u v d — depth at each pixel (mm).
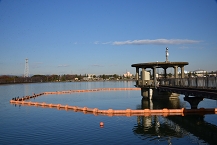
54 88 130625
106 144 21000
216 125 27062
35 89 122500
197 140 21844
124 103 49094
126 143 21234
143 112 34688
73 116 33969
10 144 21438
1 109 43844
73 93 82812
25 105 49719
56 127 27516
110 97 64125
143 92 53781
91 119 31297
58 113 37250
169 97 50625
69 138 22922
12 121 31797
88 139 22484
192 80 31172
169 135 23562
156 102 47438
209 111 33531
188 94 30641
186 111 33500
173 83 40500
